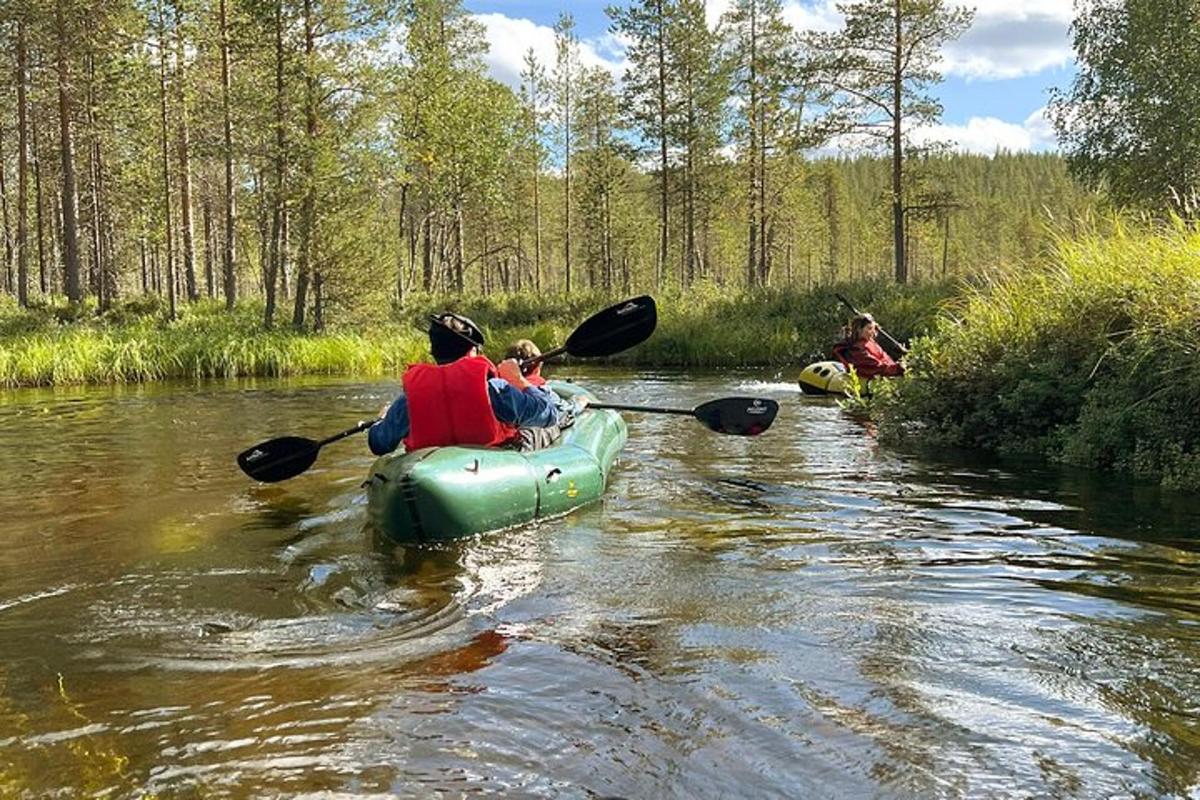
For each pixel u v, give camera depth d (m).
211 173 37.38
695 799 2.28
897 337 17.34
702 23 32.81
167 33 23.61
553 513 5.22
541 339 21.39
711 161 34.72
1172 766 2.36
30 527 5.11
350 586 4.05
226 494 5.94
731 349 19.11
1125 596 3.67
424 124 29.66
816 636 3.33
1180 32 21.52
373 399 12.01
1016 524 4.83
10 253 39.88
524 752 2.54
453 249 43.03
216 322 23.05
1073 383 6.72
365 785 2.38
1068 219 7.96
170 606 3.82
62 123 23.88
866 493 5.68
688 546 4.57
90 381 14.97
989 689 2.84
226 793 2.34
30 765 2.50
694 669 3.06
